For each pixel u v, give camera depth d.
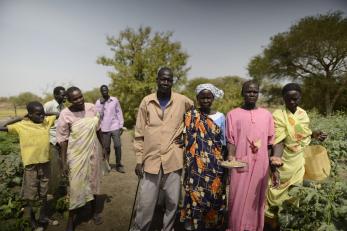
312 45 29.00
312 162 3.36
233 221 3.36
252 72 36.00
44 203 3.88
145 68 17.39
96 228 3.94
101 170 4.04
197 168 3.45
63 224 4.01
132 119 17.72
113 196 5.08
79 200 3.71
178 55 17.77
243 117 3.30
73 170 3.68
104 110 6.48
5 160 5.66
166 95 3.44
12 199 4.47
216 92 3.63
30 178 3.61
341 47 27.47
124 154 8.91
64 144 3.78
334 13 30.23
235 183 3.30
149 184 3.43
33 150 3.55
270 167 3.52
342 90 28.64
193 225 3.52
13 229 3.72
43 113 3.66
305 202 3.03
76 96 3.72
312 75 30.67
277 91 34.34
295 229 3.20
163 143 3.35
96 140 3.88
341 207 2.90
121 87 17.28
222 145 3.55
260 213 3.34
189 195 3.51
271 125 3.36
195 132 3.45
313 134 3.62
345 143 6.34
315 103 29.58
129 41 17.80
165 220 3.53
